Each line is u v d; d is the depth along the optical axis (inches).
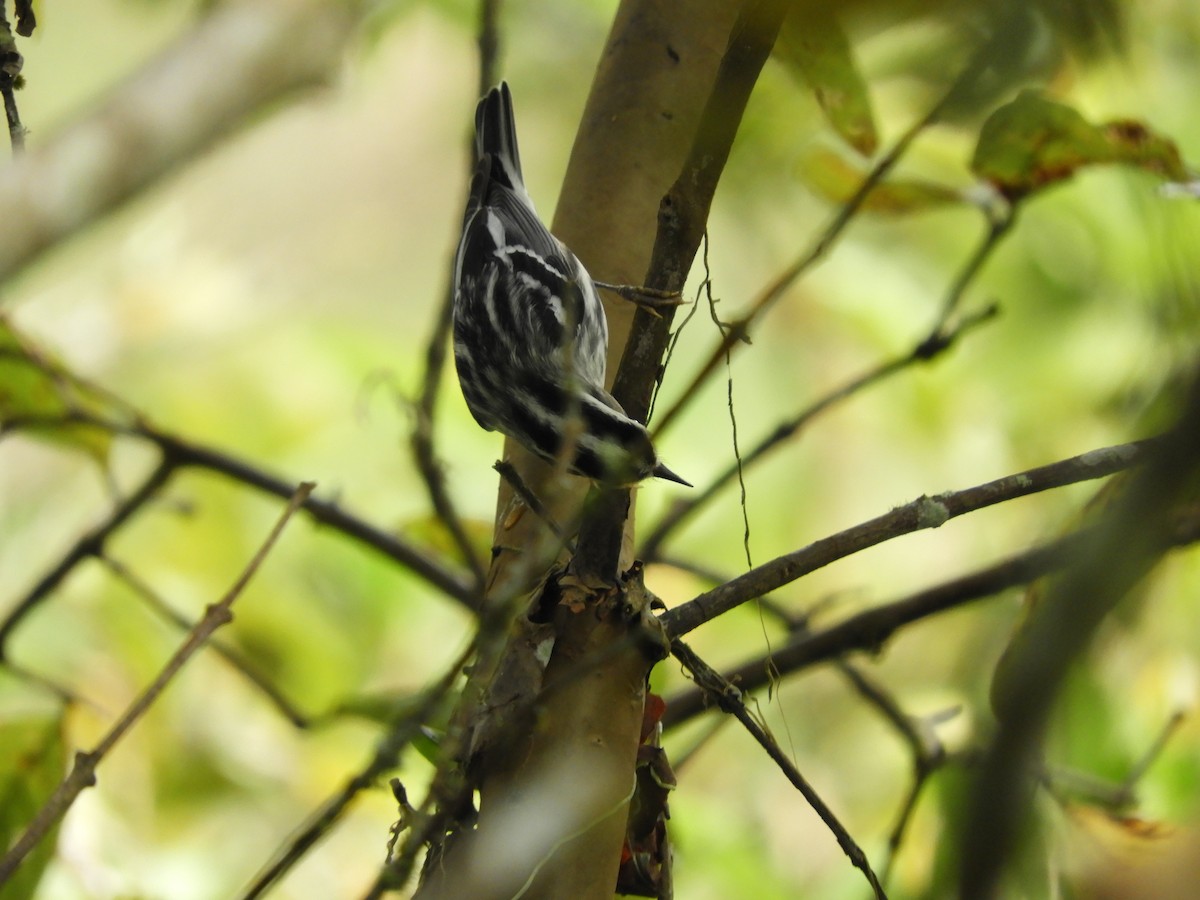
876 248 489.4
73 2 549.0
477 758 184.2
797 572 195.0
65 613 425.4
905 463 495.2
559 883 174.7
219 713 423.8
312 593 455.8
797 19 122.1
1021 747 102.6
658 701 209.6
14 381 327.3
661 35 274.4
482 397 350.6
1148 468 99.5
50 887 346.3
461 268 382.0
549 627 190.9
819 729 480.7
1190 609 307.7
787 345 514.3
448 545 361.7
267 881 194.9
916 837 343.9
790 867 442.0
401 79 626.5
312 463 491.8
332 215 608.1
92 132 347.3
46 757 274.7
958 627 460.4
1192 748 316.5
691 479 496.4
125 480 475.8
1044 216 423.2
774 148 303.7
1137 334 398.9
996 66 146.6
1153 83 303.6
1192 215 223.3
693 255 193.5
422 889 182.9
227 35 380.8
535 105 507.8
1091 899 195.8
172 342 515.2
